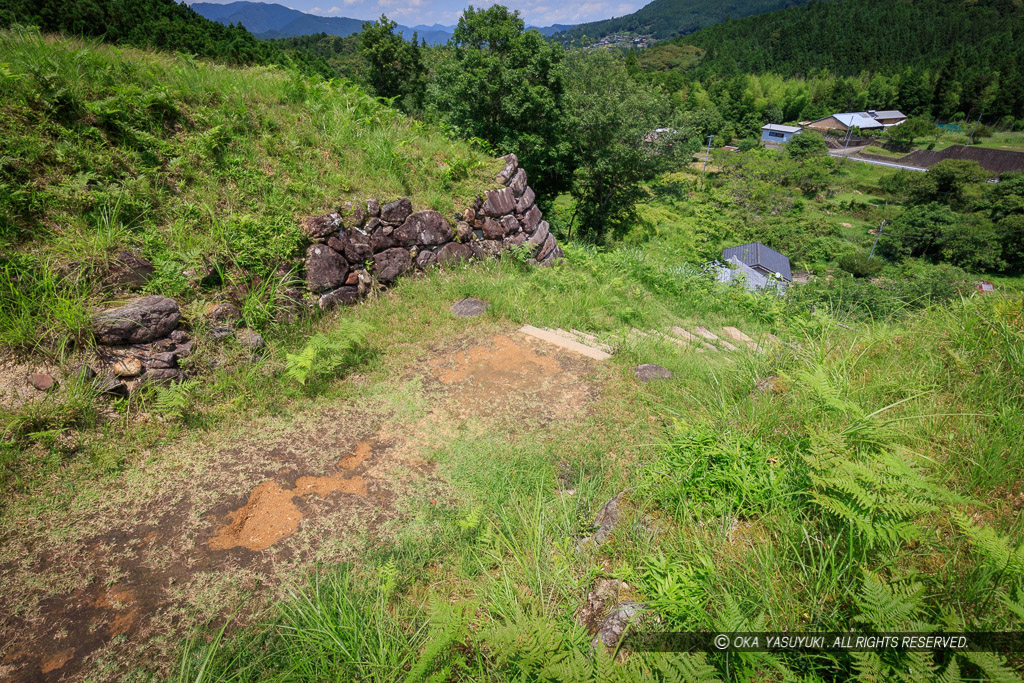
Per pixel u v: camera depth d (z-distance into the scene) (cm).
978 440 285
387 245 682
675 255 2692
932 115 14650
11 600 253
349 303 630
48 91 534
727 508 268
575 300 729
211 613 253
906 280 3616
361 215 648
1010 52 16375
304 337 534
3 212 425
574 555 271
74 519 302
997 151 9188
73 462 342
